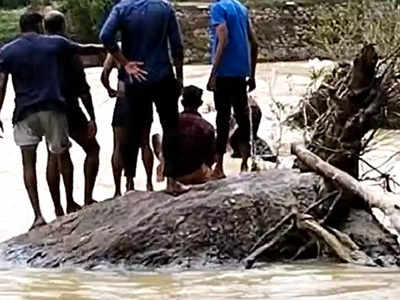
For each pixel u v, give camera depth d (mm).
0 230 14094
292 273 11969
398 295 11102
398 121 18922
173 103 13797
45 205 15297
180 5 47500
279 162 16688
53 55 13844
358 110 13109
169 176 13375
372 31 22609
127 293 11445
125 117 13875
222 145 15312
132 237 12453
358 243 12523
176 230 12469
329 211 12602
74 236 12742
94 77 34719
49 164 14031
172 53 13820
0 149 19703
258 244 12422
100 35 13641
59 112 13852
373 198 12258
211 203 12609
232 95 15438
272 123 21047
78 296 11367
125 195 13125
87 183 14320
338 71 16438
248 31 15617
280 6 47219
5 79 13836
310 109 16234
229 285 11602
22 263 12570
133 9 13656
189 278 11906
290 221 12484
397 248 12484
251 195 12664
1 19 51406
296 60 45500
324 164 12781
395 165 17047
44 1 49844
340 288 11375
